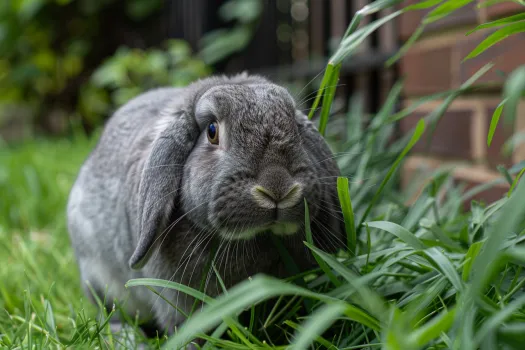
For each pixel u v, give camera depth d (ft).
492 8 2.28
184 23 5.53
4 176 3.87
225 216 1.67
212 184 1.70
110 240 2.16
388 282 1.76
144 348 1.93
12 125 7.88
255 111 1.72
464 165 2.55
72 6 6.55
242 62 5.09
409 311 1.40
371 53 3.34
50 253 2.64
